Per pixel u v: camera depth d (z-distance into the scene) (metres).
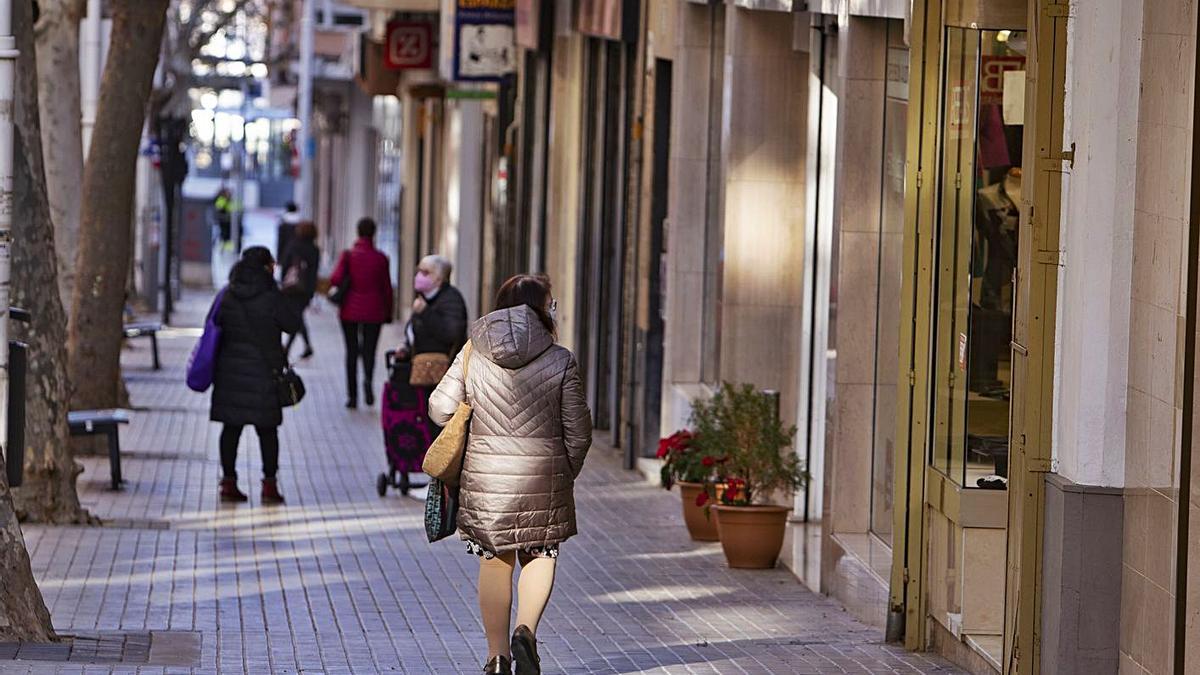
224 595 15.09
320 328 49.03
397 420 21.30
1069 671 10.45
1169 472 9.59
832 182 17.61
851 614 14.69
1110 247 10.29
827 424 15.70
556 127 30.42
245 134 101.19
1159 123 9.84
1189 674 9.26
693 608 14.86
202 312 55.06
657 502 20.73
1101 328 10.33
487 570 11.52
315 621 14.06
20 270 18.31
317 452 25.22
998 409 12.65
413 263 55.31
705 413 16.98
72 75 25.11
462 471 11.48
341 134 77.44
